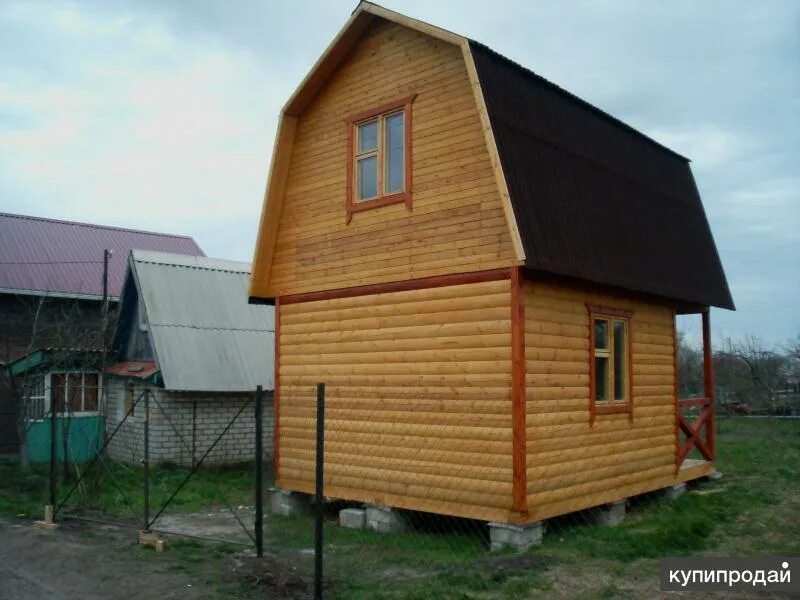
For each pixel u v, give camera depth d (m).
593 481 10.60
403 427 10.55
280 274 12.80
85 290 24.28
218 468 17.66
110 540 10.16
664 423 12.77
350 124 11.73
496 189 9.65
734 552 8.96
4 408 20.53
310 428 12.02
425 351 10.34
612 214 11.34
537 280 9.70
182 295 19.61
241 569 8.48
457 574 8.05
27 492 14.17
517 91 10.36
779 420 26.41
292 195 12.70
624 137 12.97
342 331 11.60
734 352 37.53
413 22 10.45
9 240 25.02
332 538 10.30
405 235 10.77
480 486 9.55
